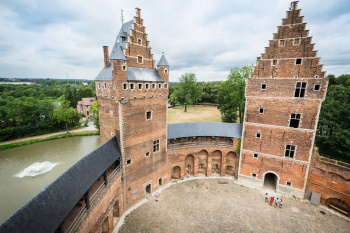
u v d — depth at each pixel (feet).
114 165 74.90
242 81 142.10
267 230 66.33
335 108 113.80
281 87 78.84
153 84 77.46
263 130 85.81
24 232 29.94
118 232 64.18
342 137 103.45
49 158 135.64
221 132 96.99
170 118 223.10
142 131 75.87
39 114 199.52
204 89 338.13
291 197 84.23
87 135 192.44
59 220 36.76
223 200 82.23
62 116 191.52
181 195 85.40
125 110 67.51
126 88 66.33
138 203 79.41
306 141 77.71
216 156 102.47
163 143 87.30
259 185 91.25
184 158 96.68
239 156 94.94
